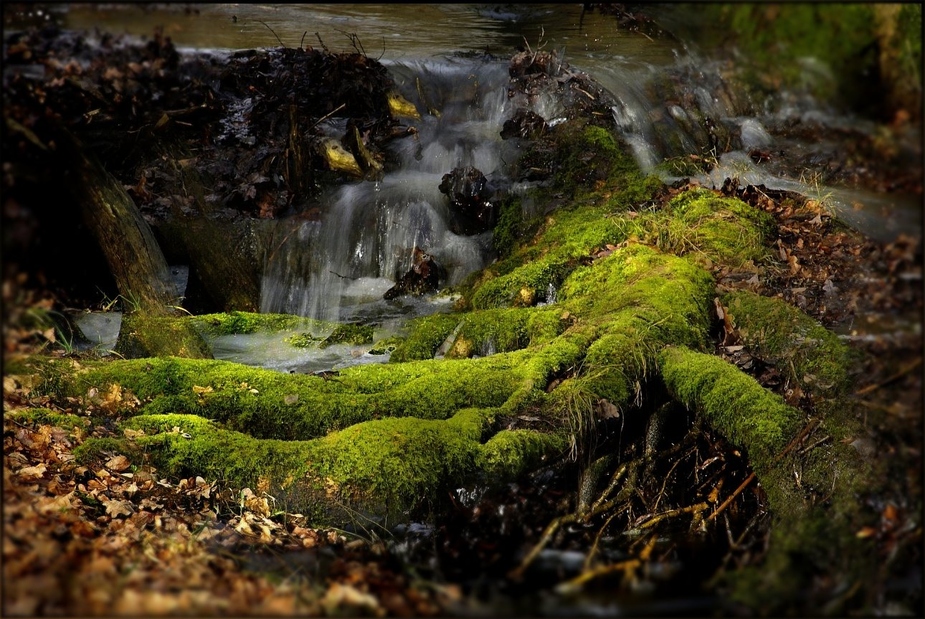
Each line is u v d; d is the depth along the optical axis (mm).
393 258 5914
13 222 4414
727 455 4816
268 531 4512
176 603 3973
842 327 5012
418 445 4582
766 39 5559
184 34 5766
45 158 4918
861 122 4816
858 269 4977
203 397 4871
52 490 4449
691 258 5434
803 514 4445
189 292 5738
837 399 4648
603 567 4340
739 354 4996
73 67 5273
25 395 4809
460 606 4102
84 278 5402
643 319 5000
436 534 4531
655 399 4922
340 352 5395
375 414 4805
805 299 5180
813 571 4219
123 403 4867
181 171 5910
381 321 5641
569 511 4617
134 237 5332
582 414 4699
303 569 4340
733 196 5832
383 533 4555
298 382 4926
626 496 4672
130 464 4633
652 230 5609
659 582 4246
